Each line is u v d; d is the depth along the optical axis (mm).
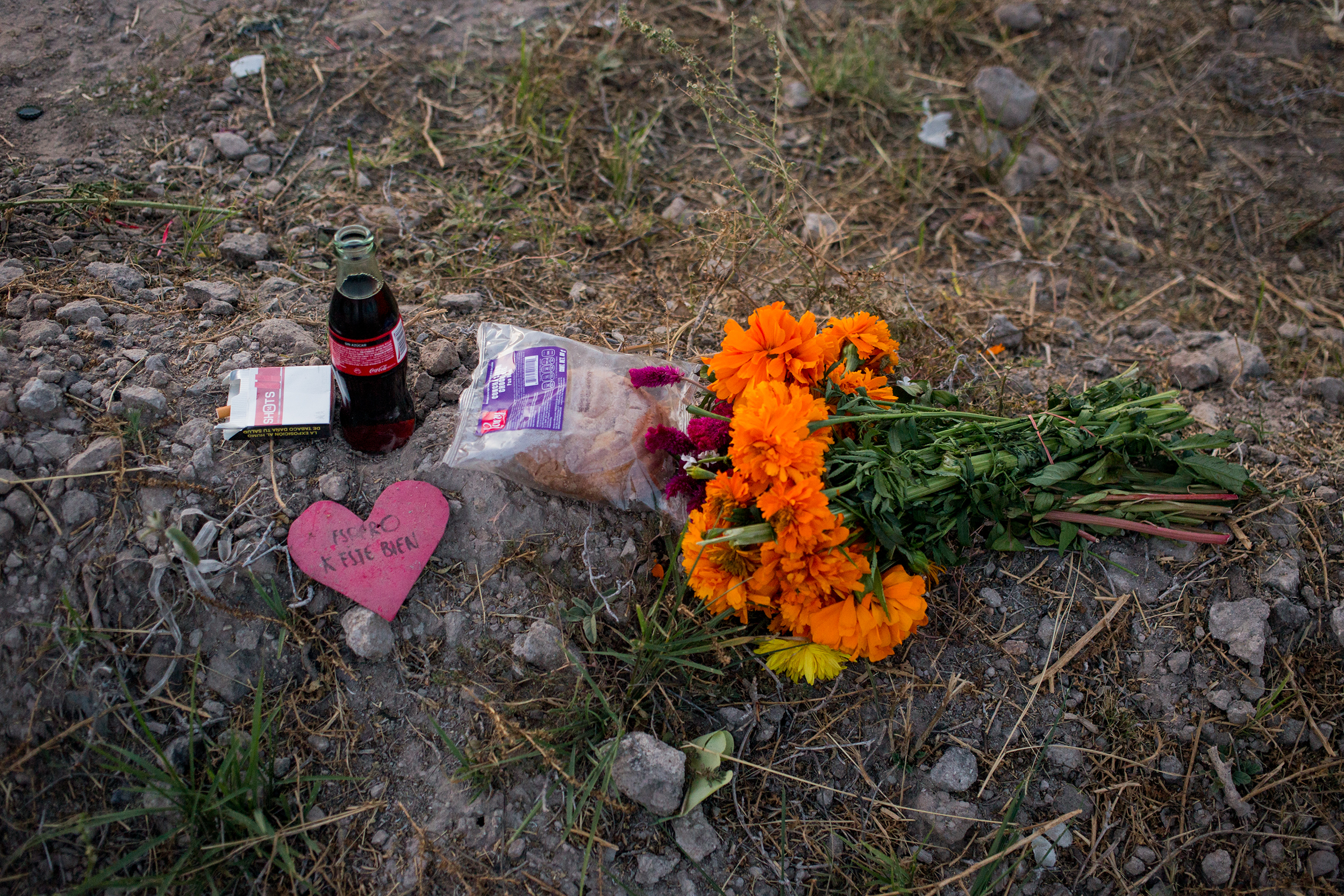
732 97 2883
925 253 3424
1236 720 2145
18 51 3145
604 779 1930
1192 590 2266
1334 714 2150
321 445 2186
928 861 2004
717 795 2025
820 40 4039
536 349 2244
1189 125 3906
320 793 1927
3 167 2744
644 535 2225
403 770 1963
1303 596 2248
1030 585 2275
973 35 4207
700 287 2959
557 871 1881
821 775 2074
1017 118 3891
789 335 2094
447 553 2143
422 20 3713
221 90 3225
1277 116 3920
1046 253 3484
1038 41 4203
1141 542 2314
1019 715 2145
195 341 2336
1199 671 2193
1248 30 4199
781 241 2754
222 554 1996
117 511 1996
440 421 2287
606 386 2242
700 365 2566
